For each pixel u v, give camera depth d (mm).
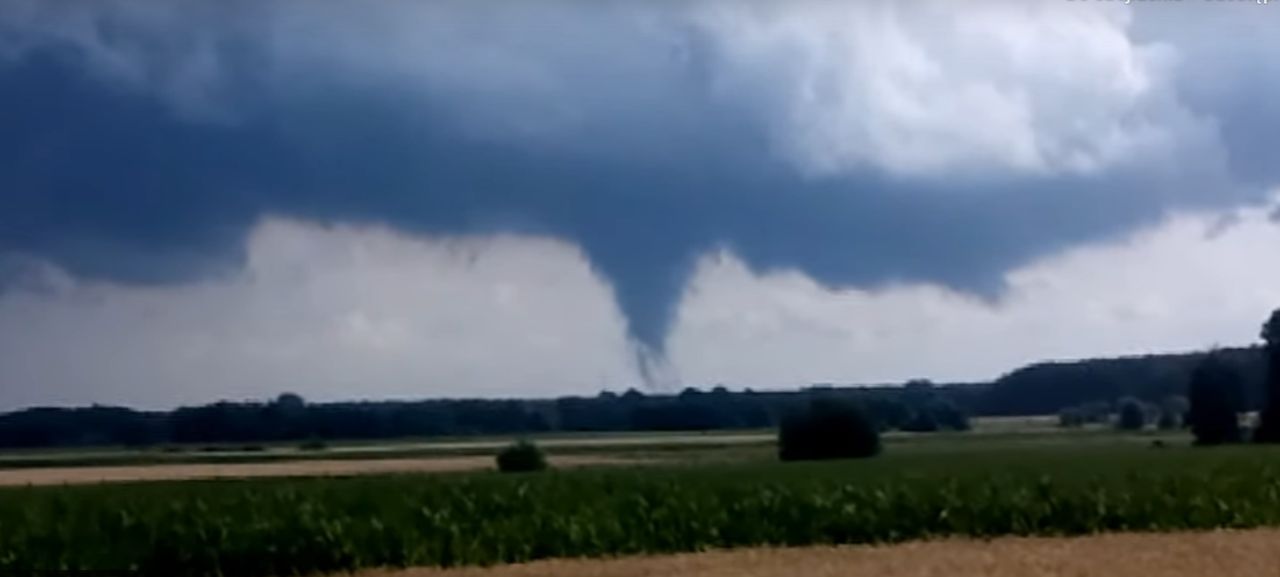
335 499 32875
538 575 28422
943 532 34406
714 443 93312
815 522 34031
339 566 31375
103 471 61750
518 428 122312
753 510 34031
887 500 34469
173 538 31266
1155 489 35625
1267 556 28484
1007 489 35219
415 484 35125
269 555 31203
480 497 33375
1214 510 35406
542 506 33375
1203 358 78875
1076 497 35031
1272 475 37375
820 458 63000
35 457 84062
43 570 31141
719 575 27156
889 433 103000
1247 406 77812
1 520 31484
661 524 33406
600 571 28703
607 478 36531
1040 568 26906
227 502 32500
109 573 31125
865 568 27547
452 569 30531
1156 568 26750
